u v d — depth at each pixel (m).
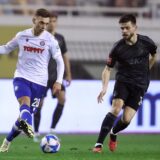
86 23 67.81
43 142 30.53
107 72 30.83
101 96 30.42
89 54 62.91
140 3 71.56
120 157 28.97
